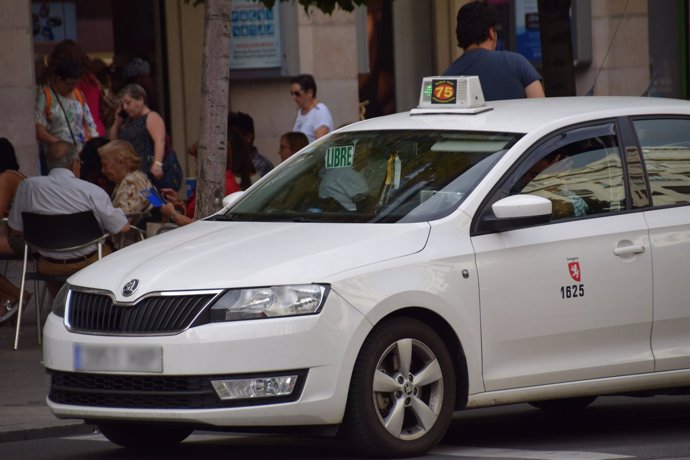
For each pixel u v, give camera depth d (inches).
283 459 666.8
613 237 700.7
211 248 660.1
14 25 1375.5
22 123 1378.0
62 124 1386.6
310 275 624.4
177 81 1525.6
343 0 1124.5
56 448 721.6
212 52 912.3
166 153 1326.3
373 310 628.1
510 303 669.9
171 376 619.2
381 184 703.1
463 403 665.0
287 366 614.5
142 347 624.1
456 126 725.3
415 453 647.8
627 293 701.3
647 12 1727.4
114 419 637.9
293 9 1550.2
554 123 714.2
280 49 1547.7
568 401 832.9
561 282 683.4
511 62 908.0
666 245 715.4
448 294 650.8
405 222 668.7
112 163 1108.5
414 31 1689.2
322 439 736.3
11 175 1087.0
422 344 648.4
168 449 713.6
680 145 741.9
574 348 690.2
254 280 621.6
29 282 1237.7
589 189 708.7
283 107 1565.0
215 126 914.1
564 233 688.4
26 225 1006.4
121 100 1370.6
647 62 1733.5
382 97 1672.0
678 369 717.3
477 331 661.9
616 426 773.9
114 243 1089.4
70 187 1002.1
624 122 732.7
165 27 1518.2
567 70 1103.0
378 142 733.9
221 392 613.6
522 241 675.4
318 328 617.6
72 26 1466.5
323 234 660.1
